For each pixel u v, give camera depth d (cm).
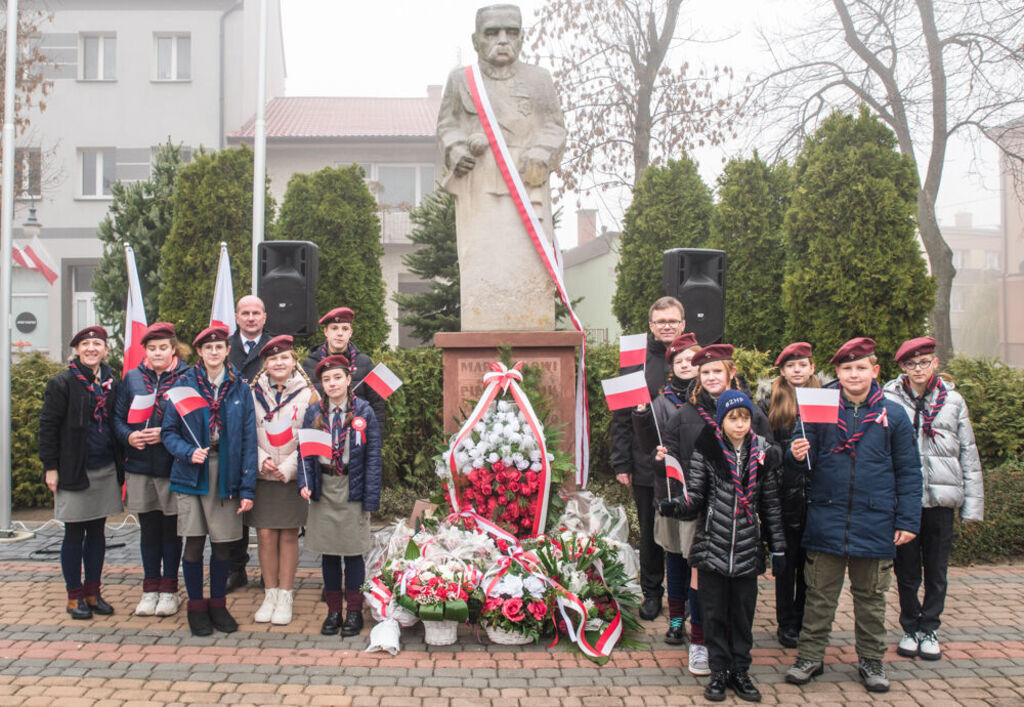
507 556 507
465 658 459
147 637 486
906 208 855
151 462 514
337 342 584
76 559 518
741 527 408
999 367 841
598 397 902
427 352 893
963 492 479
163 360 518
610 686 423
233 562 584
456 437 536
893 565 481
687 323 688
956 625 523
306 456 482
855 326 864
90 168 2297
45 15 2238
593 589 488
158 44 2303
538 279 607
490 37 614
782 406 459
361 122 2312
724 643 411
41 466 858
